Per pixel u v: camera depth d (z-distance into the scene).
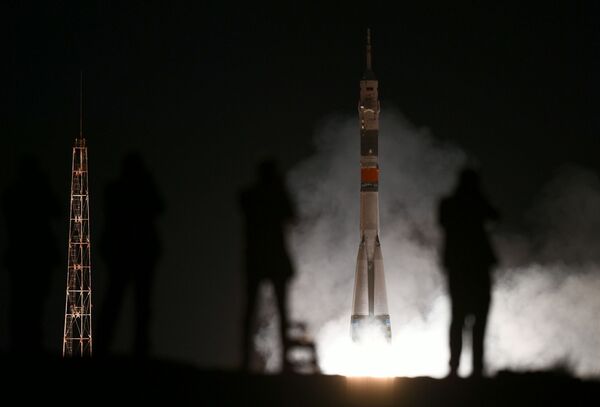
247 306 93.25
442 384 85.62
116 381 81.69
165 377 83.25
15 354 87.38
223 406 78.25
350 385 83.75
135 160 87.81
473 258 87.94
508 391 83.94
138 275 88.19
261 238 92.06
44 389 79.62
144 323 89.00
